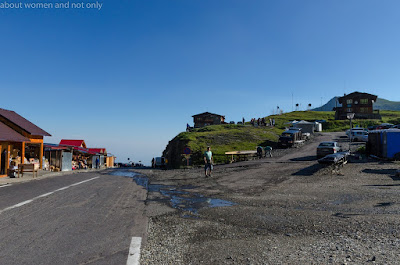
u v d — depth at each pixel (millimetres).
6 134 20328
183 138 36969
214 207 8203
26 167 17844
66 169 29312
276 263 3910
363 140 34969
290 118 83125
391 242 4723
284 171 16828
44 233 5250
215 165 25875
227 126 55906
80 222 6156
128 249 4465
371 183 11562
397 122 66312
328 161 15695
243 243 4867
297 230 5676
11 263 3799
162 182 15414
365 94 70625
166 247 4660
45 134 25906
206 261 4023
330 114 94375
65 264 3801
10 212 7078
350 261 3920
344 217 6574
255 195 10234
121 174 23422
